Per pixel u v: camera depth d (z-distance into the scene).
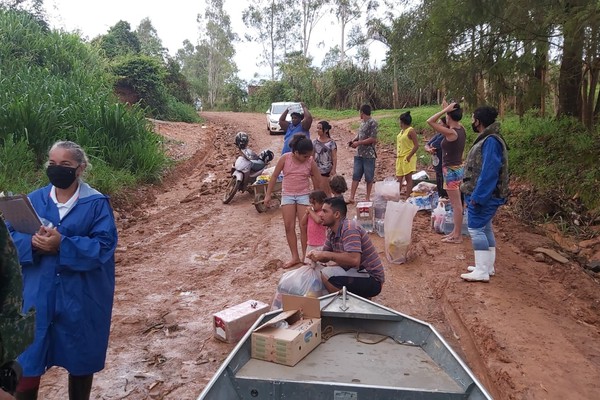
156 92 28.52
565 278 7.14
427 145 9.76
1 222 2.12
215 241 8.91
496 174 6.20
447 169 8.05
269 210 10.81
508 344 5.03
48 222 3.47
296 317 4.18
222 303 6.32
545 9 9.85
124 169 12.52
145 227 9.80
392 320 4.27
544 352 4.89
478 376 4.77
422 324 4.12
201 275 7.31
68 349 3.40
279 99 48.91
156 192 12.67
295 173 7.26
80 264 3.36
